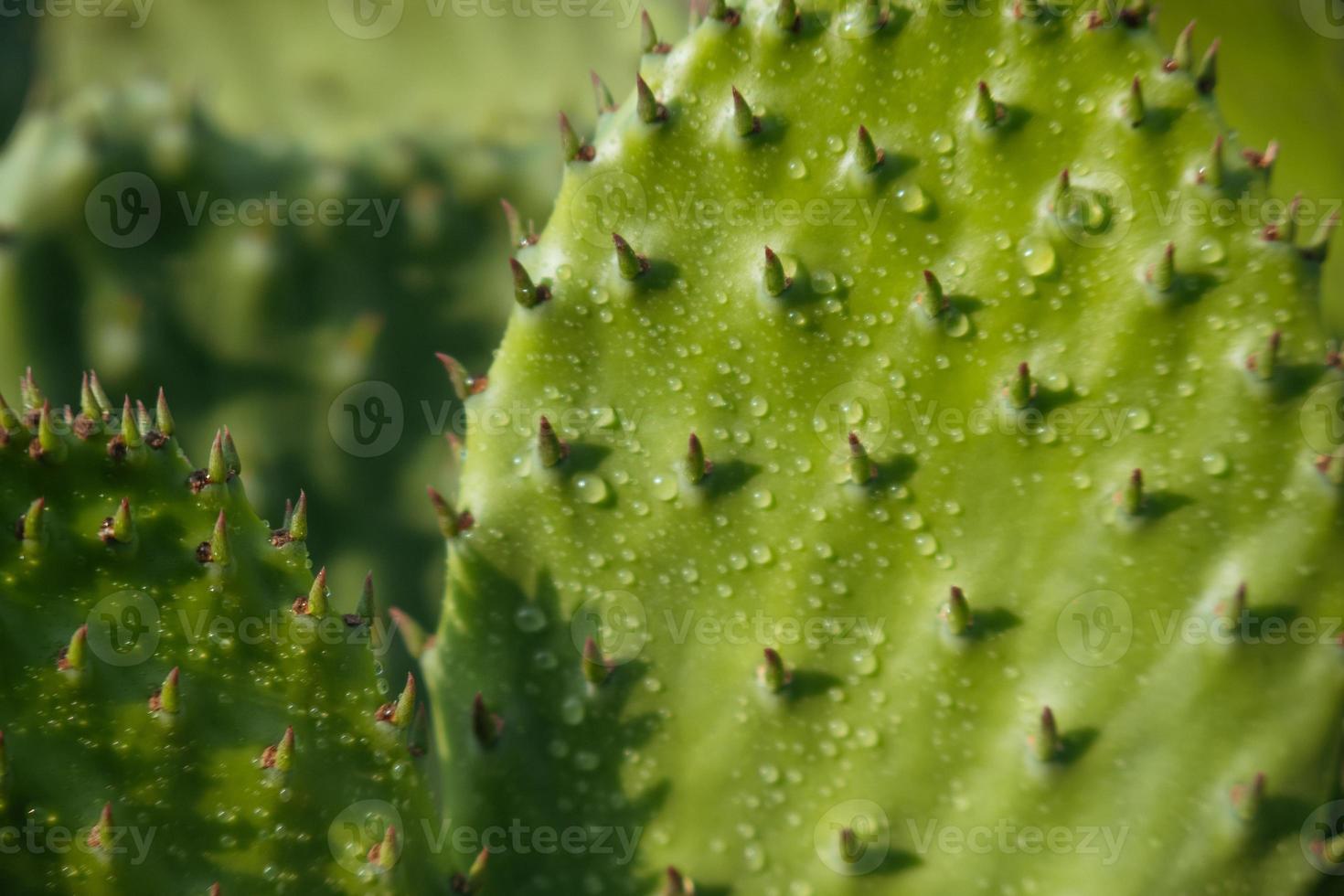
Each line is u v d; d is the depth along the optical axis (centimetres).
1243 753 32
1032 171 33
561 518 33
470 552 33
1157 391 33
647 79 33
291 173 45
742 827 33
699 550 33
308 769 31
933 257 33
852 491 33
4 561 30
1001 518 33
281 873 31
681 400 33
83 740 30
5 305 44
